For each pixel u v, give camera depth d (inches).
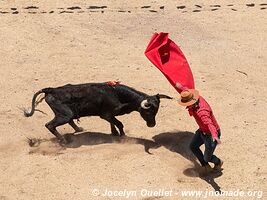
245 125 953.5
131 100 870.4
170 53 908.0
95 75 1157.7
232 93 1083.9
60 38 1354.6
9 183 797.9
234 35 1392.7
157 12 1528.1
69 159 852.0
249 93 1084.5
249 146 882.8
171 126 959.6
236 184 785.6
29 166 836.0
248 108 1019.3
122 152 868.0
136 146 887.7
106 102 873.5
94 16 1489.9
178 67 891.4
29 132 943.7
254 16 1519.4
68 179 802.2
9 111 1016.2
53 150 879.7
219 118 979.9
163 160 847.7
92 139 912.9
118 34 1384.1
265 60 1251.2
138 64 1220.5
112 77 1149.1
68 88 875.4
